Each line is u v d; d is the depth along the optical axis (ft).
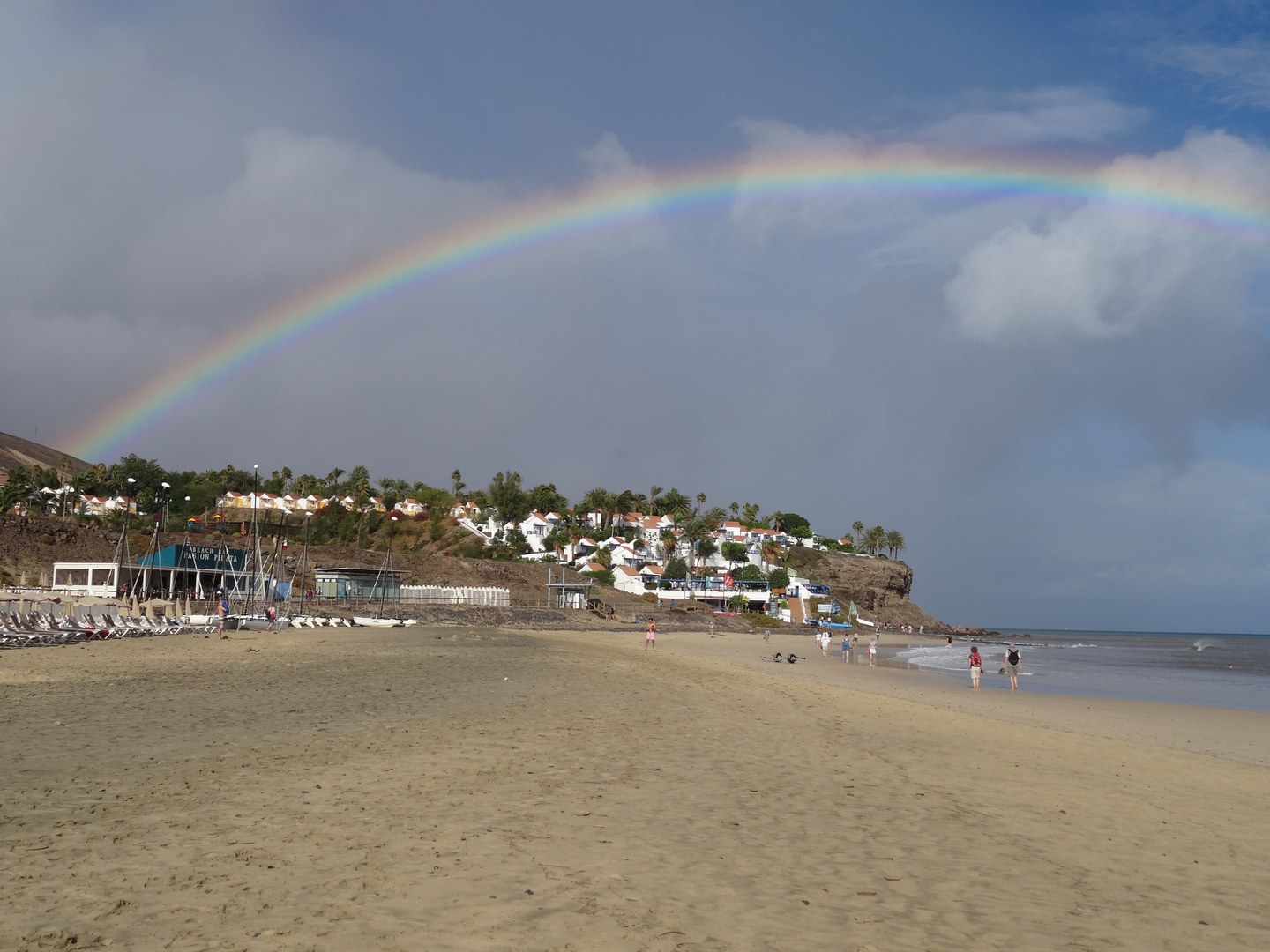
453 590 380.17
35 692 82.53
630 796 45.91
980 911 31.27
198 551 295.07
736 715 83.92
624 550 614.75
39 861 31.24
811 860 36.32
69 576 281.13
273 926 25.96
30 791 41.73
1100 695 162.09
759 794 48.26
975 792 53.21
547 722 71.36
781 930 28.09
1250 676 246.27
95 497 510.58
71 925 25.45
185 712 70.74
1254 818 51.29
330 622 257.96
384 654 151.53
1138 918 31.76
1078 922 30.86
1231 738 99.45
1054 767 65.36
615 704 86.28
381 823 38.14
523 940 25.88
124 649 150.51
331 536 505.25
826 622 554.87
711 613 508.53
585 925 27.40
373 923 26.58
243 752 53.72
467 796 43.93
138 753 52.34
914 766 61.21
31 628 166.61
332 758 52.47
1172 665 322.96
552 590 446.19
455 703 82.43
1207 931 30.73
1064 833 44.37
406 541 532.32
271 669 116.16
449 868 32.32
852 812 45.57
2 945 23.67
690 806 44.57
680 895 30.94
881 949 26.94
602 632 348.79
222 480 585.63
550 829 38.65
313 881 30.19
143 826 36.40
